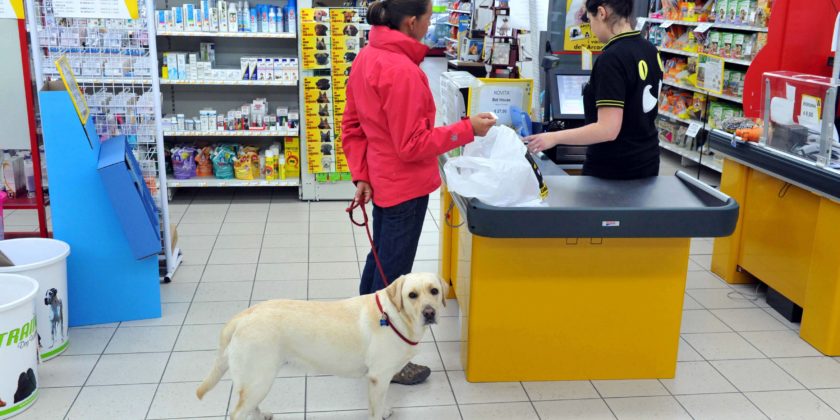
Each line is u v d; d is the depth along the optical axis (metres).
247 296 4.05
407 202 2.89
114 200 3.41
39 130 4.76
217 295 4.07
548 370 3.18
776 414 2.97
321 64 5.68
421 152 2.69
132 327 3.64
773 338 3.69
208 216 5.63
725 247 4.45
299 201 6.11
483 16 5.26
